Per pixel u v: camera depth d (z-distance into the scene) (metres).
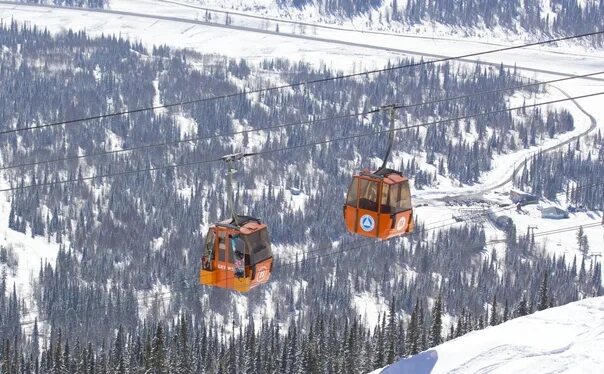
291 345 150.12
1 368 167.38
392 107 47.03
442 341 142.50
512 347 48.16
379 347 141.00
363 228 48.50
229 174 45.09
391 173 48.75
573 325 50.03
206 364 154.62
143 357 141.12
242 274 44.97
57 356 154.38
